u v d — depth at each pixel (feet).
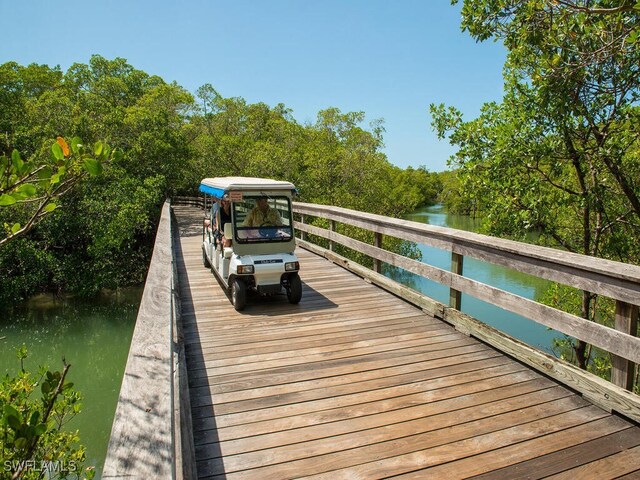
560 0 15.65
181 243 35.55
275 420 10.12
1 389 12.17
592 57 18.03
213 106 105.09
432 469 8.48
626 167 24.61
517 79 24.84
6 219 48.75
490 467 8.55
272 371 12.60
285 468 8.49
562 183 27.02
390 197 81.05
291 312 17.99
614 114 22.22
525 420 10.17
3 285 50.03
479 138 26.55
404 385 11.82
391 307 18.71
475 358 13.58
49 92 65.10
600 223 24.81
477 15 21.06
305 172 77.05
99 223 55.06
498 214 25.35
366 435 9.55
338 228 55.93
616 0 17.69
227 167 76.74
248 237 18.34
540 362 12.42
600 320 29.89
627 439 9.46
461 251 15.76
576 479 8.23
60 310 50.88
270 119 124.98
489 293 14.32
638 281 9.57
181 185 74.74
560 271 11.74
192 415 10.31
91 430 26.30
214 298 19.92
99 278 55.11
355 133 81.56
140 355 7.19
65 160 6.03
